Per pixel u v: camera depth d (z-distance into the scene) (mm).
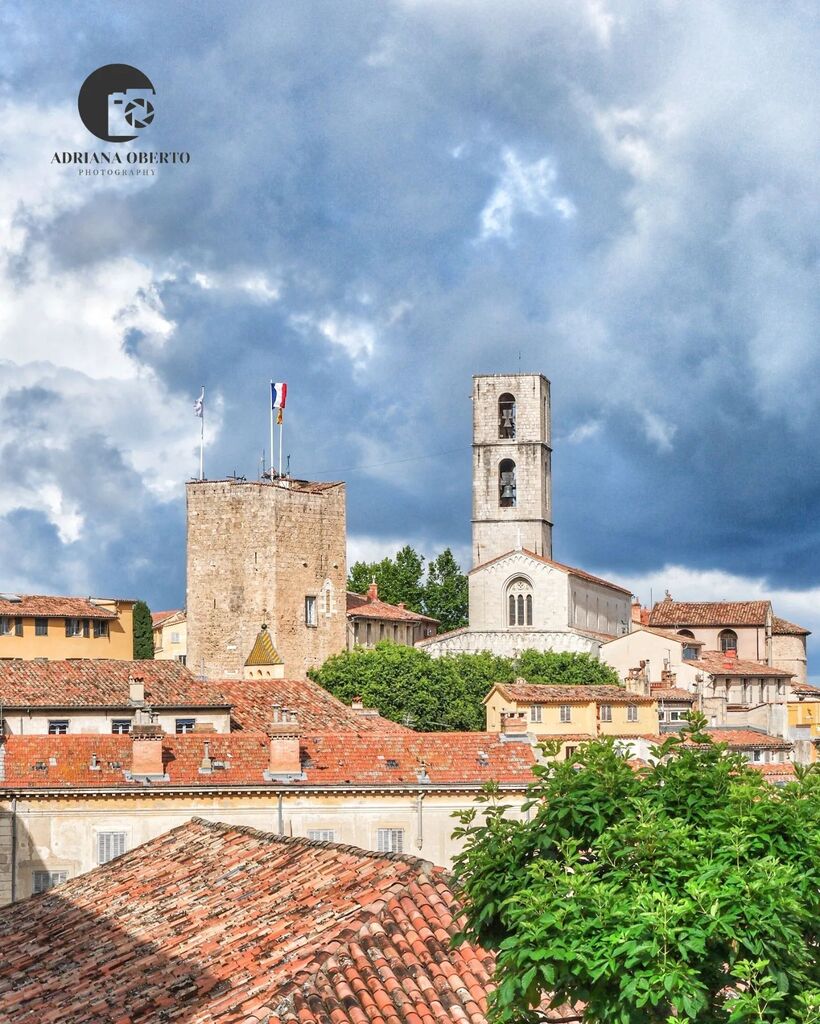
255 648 176375
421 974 29375
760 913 23469
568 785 27422
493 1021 25219
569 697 136000
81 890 43281
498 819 28609
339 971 29312
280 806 77125
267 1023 27609
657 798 27000
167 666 111875
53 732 99812
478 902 26875
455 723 166375
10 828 73812
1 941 39656
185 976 31625
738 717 154000
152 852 45469
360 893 32844
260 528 186500
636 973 23188
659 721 147375
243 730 103875
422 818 78438
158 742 77000
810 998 22641
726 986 24781
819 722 156000
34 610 152125
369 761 80500
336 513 194000
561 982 24266
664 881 24734
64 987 33750
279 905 34562
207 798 76562
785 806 25891
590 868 25469
